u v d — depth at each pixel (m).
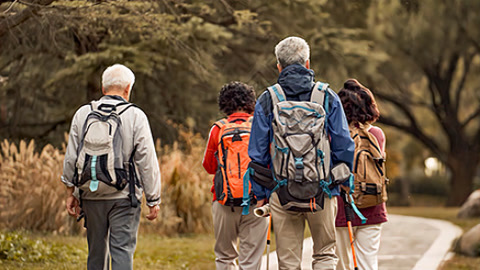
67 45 17.03
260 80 19.52
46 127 22.78
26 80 19.28
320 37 18.44
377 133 6.37
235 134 6.23
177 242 13.05
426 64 33.03
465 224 18.34
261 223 6.32
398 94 35.75
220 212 6.34
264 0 16.75
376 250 6.27
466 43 30.86
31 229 13.30
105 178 5.27
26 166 13.86
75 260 9.62
